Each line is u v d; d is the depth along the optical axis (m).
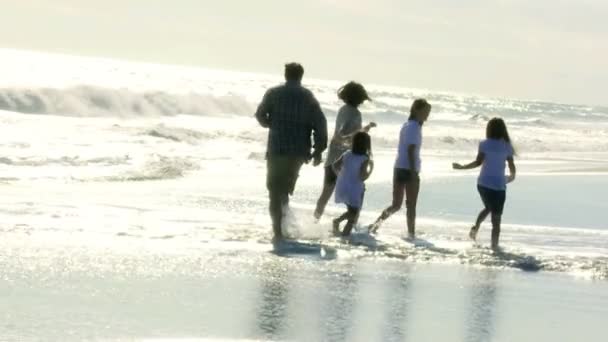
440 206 55.88
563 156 133.88
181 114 157.25
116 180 61.19
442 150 135.00
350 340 21.66
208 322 22.45
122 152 79.62
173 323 22.08
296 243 36.72
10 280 25.84
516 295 29.08
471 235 41.38
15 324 20.92
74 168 65.56
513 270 34.19
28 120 109.19
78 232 35.59
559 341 23.03
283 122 37.94
